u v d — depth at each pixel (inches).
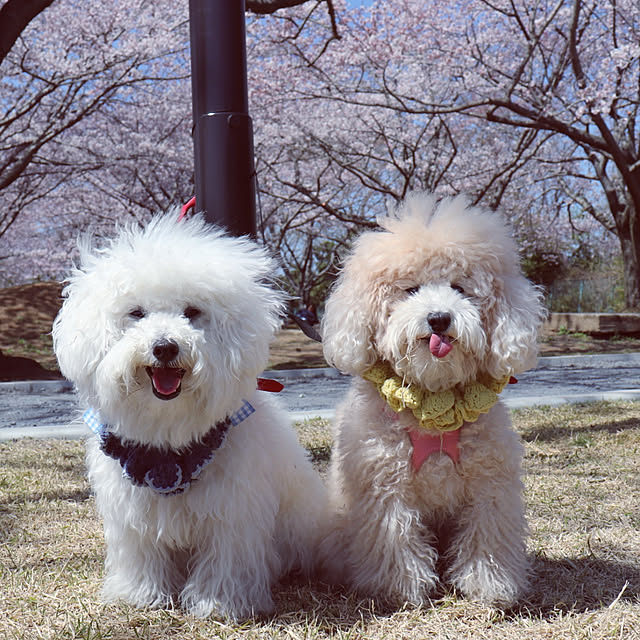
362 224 228.8
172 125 238.2
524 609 36.9
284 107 221.3
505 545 37.3
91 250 37.6
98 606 37.3
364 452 37.1
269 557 38.3
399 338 35.5
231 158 52.1
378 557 37.3
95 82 201.9
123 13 190.7
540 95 207.5
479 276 36.2
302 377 153.5
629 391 109.0
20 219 287.0
